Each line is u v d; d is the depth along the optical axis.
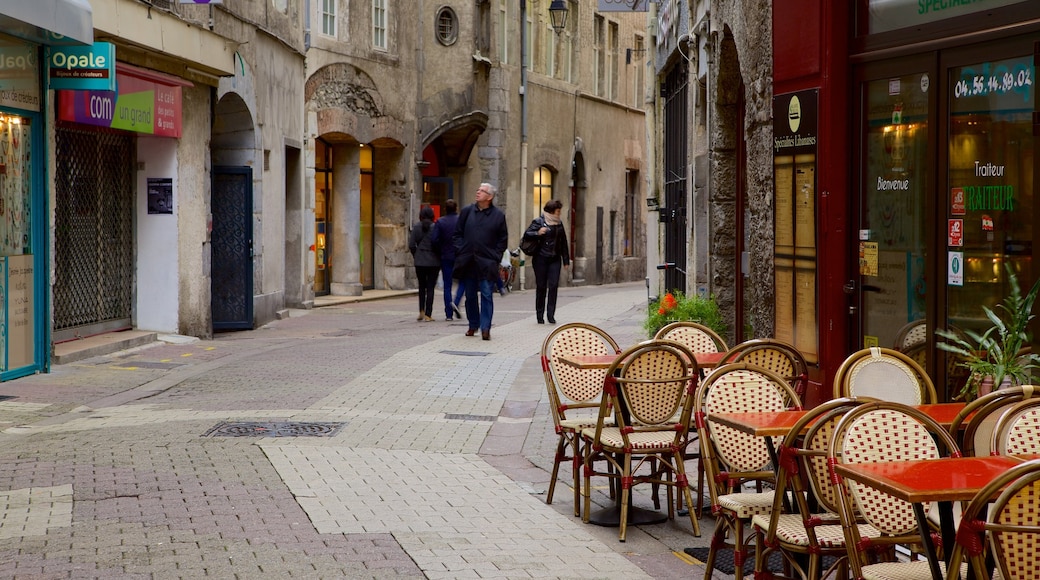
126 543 6.31
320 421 10.15
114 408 10.77
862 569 4.57
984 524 3.70
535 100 34.22
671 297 13.27
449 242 20.67
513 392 12.19
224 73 16.81
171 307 16.25
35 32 11.53
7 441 9.15
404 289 28.34
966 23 7.68
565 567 6.10
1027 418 4.79
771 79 10.20
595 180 39.19
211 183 18.33
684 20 16.48
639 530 7.07
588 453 7.40
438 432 9.95
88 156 14.80
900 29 8.38
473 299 17.23
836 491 4.48
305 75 23.30
